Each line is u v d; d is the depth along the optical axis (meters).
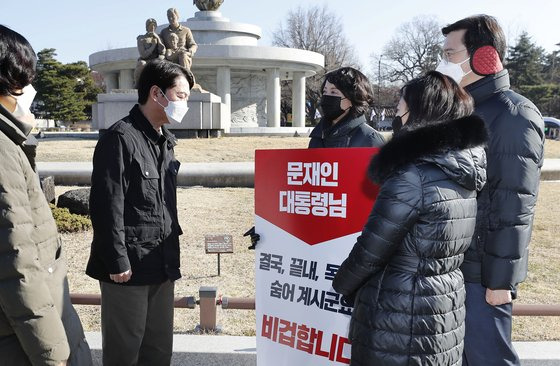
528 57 52.62
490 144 2.42
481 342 2.55
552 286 4.78
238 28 25.59
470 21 2.54
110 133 2.63
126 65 24.95
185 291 4.53
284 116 51.50
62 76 42.88
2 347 1.91
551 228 7.08
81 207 7.18
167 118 2.77
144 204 2.67
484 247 2.45
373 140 3.12
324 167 2.61
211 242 4.81
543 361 3.15
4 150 1.85
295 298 2.73
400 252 2.07
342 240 2.60
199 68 24.45
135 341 2.77
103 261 2.59
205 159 13.16
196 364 3.32
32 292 1.81
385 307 2.06
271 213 2.78
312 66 26.47
